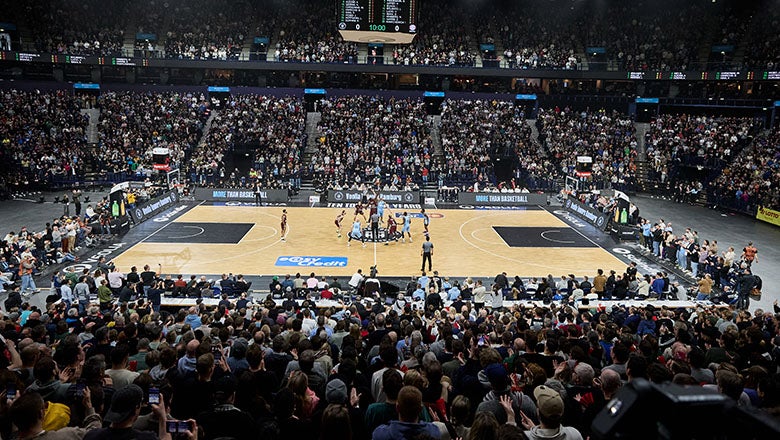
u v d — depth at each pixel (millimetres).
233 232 32281
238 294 20047
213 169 45281
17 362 7621
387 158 47344
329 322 13031
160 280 19594
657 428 2066
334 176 45438
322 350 8398
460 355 8711
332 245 30047
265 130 49594
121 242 29453
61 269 24531
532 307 17469
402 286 23500
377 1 31984
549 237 32781
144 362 8523
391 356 7051
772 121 48938
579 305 17812
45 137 46125
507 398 5547
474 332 11148
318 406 5973
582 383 6672
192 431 4656
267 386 6445
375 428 4949
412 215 38812
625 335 9305
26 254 21875
